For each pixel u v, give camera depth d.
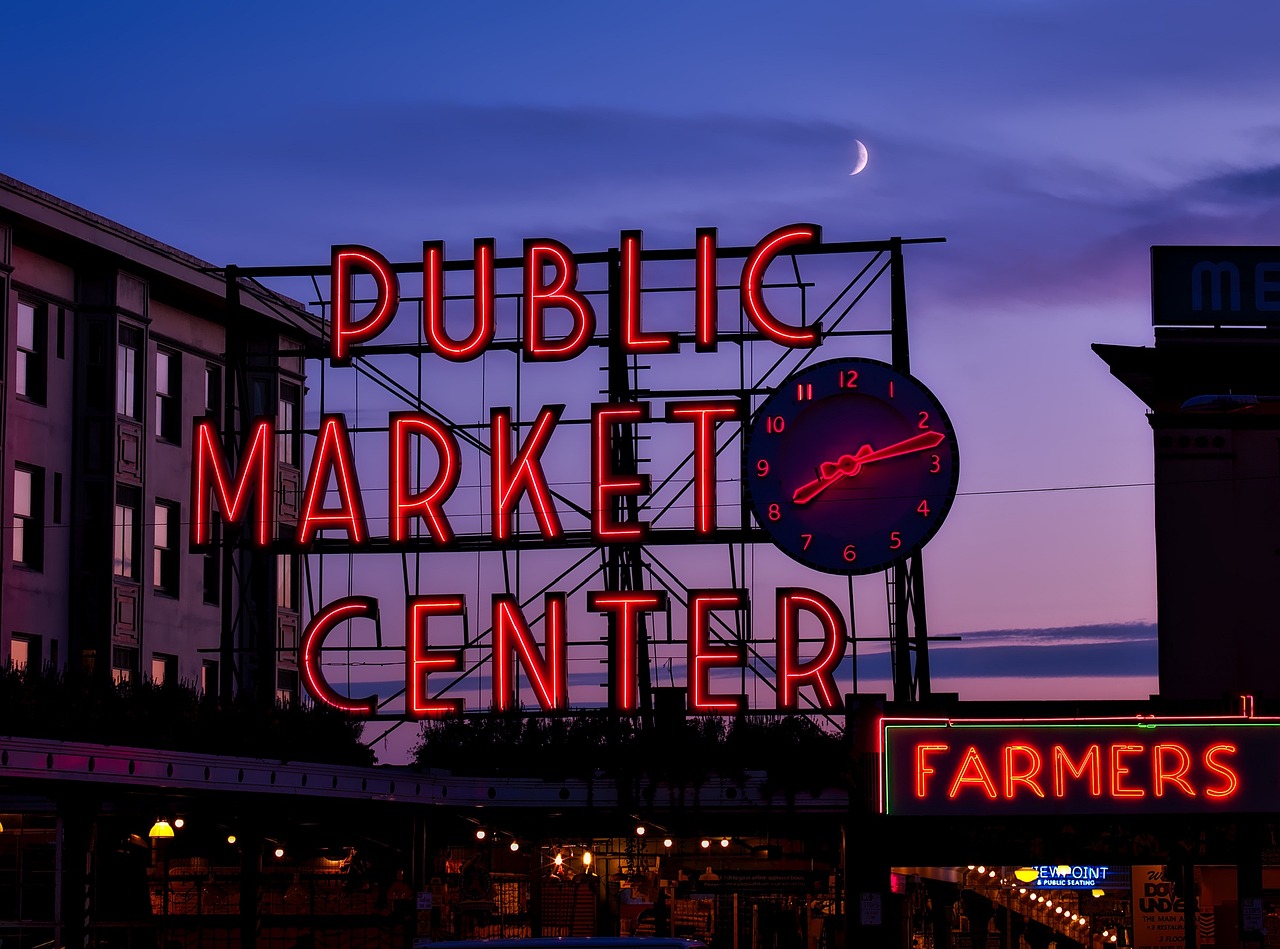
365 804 38.62
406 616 43.06
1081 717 34.16
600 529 42.94
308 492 44.00
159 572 48.03
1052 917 46.59
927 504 42.16
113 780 32.84
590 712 41.38
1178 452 43.03
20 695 33.47
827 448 42.66
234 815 40.56
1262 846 35.88
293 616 52.69
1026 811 33.94
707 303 43.66
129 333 46.97
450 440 43.94
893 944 38.59
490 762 41.06
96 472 45.59
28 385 44.38
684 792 40.31
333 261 44.97
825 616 41.62
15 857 38.84
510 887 43.41
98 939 40.12
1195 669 42.28
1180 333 43.12
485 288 44.50
